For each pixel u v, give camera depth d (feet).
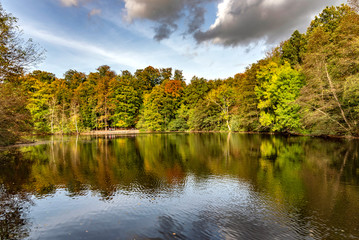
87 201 26.02
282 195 27.43
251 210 23.11
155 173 39.06
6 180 35.73
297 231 18.76
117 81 205.36
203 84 186.70
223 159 51.21
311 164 43.86
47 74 206.28
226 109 165.68
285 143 76.23
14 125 74.64
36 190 30.42
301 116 98.63
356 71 78.64
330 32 103.45
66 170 42.01
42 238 17.79
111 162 49.39
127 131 182.39
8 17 42.52
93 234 18.33
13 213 22.84
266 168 41.45
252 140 90.79
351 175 35.55
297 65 114.62
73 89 211.00
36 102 160.86
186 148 71.67
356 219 20.90
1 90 53.26
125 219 21.13
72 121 169.37
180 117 186.39
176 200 26.12
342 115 78.84
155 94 185.88
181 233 18.45
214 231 18.79
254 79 137.69
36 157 57.72
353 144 67.41
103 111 189.88
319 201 25.34
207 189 30.09
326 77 84.79
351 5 80.89
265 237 17.81
